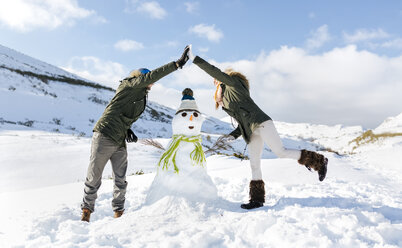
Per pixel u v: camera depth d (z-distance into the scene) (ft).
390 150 43.75
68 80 121.60
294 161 25.43
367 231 9.07
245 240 9.13
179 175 12.98
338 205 12.39
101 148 12.80
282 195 15.25
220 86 14.46
